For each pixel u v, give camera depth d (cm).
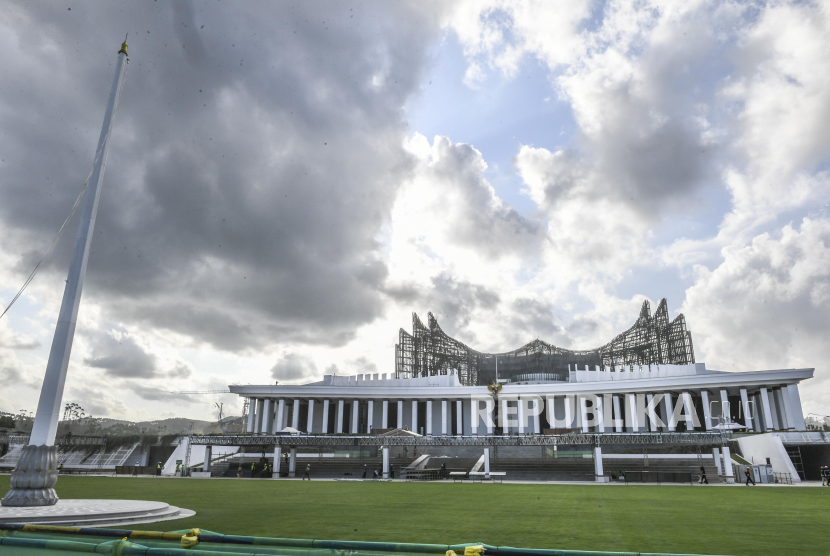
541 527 1806
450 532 1678
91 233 2561
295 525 1833
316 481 5125
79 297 2477
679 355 10362
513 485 4534
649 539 1562
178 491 3525
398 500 2923
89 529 1043
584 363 11662
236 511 2306
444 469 5794
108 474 6625
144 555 798
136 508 2125
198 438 6397
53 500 2289
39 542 842
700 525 1877
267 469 6091
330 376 9900
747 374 7662
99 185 2616
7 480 4662
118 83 2770
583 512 2303
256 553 855
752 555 1308
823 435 5878
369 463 6675
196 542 954
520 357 11850
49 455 2300
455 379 9556
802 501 2923
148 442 8475
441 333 11838
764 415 7569
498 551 884
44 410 2316
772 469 5441
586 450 6397
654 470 5922
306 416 10231
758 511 2375
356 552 866
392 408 10131
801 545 1465
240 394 9300
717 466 5531
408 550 912
